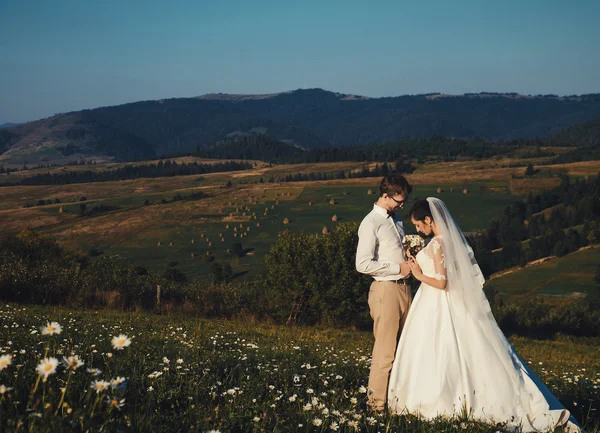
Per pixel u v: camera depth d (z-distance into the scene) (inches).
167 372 165.5
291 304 1009.5
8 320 361.4
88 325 395.5
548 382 279.6
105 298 824.9
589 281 3917.3
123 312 748.0
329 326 986.7
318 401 158.9
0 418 97.3
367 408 170.6
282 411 149.0
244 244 5595.5
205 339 387.5
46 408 95.0
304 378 198.1
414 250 178.7
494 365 168.2
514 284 4033.0
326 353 373.4
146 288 942.4
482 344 170.1
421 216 181.5
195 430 117.8
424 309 178.9
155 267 4933.6
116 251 5497.1
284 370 200.7
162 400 143.7
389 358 179.2
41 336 230.7
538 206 6363.2
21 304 692.1
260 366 212.4
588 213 5556.1
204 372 174.4
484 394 166.2
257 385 171.6
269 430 129.5
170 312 853.8
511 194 7190.0
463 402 165.5
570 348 963.3
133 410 123.6
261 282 1070.4
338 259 969.5
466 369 168.9
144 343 272.1
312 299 979.3
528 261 4638.3
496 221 5718.5
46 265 919.7
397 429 142.6
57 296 790.5
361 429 140.9
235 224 6338.6
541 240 4667.8
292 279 993.5
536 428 160.4
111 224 6491.1
